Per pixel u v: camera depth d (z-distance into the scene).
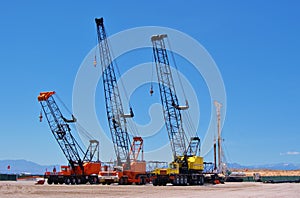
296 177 182.00
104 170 105.81
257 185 108.44
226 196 60.09
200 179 104.00
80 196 58.34
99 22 111.12
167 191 73.25
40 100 109.50
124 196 58.62
